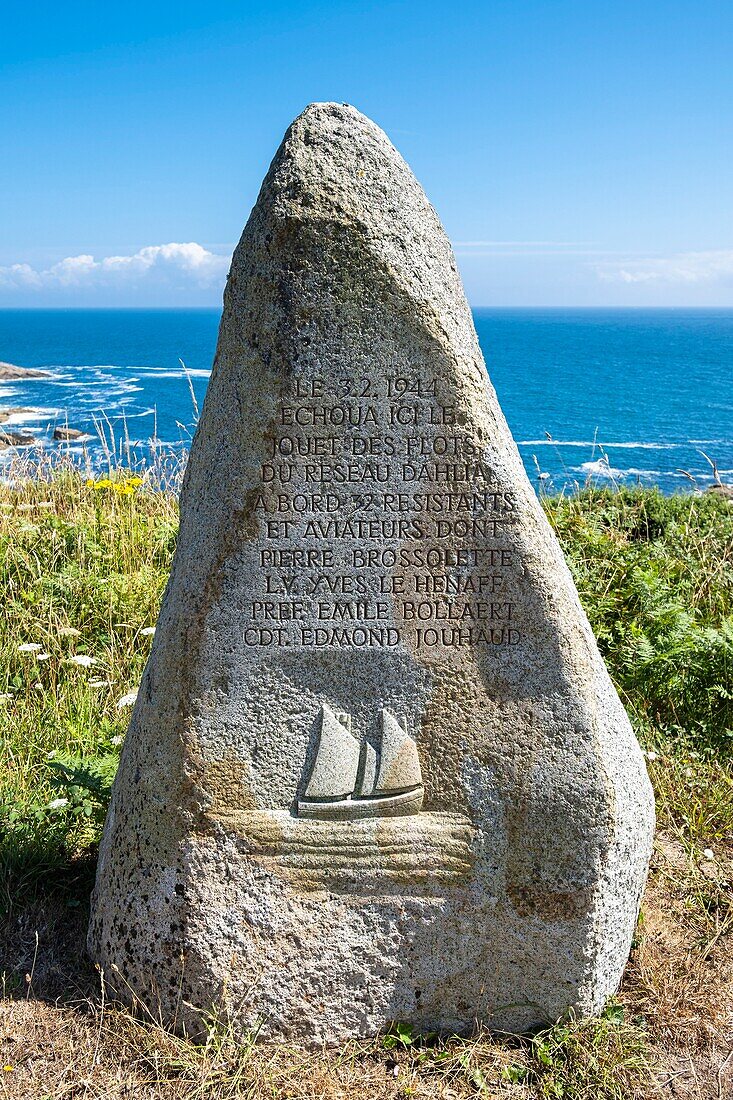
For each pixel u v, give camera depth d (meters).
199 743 2.44
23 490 6.99
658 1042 2.58
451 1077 2.43
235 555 2.39
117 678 4.48
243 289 2.34
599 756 2.46
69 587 5.10
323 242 2.27
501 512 2.40
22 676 4.54
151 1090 2.36
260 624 2.42
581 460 16.92
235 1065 2.42
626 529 6.94
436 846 2.47
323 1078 2.40
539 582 2.43
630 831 2.55
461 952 2.51
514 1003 2.54
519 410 29.20
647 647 4.30
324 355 2.32
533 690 2.45
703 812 3.56
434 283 2.35
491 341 96.44
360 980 2.50
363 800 2.46
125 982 2.55
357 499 2.38
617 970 2.64
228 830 2.46
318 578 2.41
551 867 2.48
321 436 2.35
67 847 3.24
